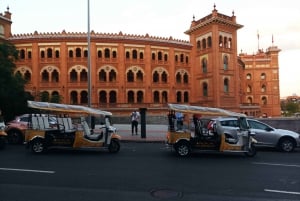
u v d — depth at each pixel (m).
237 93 65.62
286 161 14.75
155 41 62.69
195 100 66.81
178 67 65.56
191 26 68.12
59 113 18.47
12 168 12.44
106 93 60.09
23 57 58.62
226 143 16.05
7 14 58.91
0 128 19.14
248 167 13.03
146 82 61.91
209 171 12.09
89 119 22.67
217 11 63.09
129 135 27.33
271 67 95.19
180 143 16.12
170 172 11.84
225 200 8.31
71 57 58.84
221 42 63.94
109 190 9.20
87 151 17.84
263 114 95.50
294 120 24.30
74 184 9.87
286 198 8.51
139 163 13.82
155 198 8.45
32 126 17.38
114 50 60.53
